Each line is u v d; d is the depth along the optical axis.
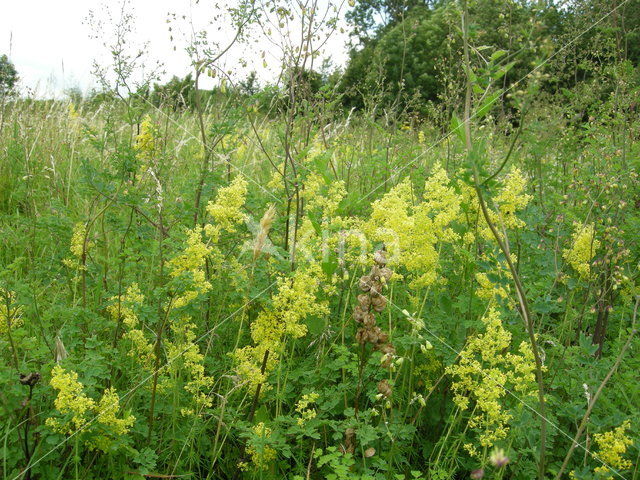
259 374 2.68
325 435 2.75
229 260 3.64
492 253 2.67
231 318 3.46
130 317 2.99
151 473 2.49
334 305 3.69
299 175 3.61
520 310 2.90
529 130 2.14
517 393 2.77
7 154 5.70
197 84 4.12
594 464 2.61
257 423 2.78
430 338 3.00
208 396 2.87
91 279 3.68
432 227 2.98
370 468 2.66
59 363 2.45
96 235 3.92
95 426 2.30
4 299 2.79
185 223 3.79
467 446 2.55
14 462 2.36
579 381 2.79
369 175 4.95
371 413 2.53
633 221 3.40
